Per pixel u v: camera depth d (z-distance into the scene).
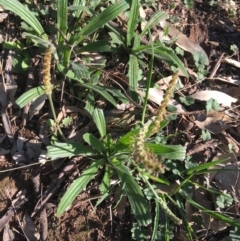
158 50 0.50
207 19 0.58
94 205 0.46
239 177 0.47
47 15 0.52
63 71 0.47
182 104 0.51
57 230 0.44
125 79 0.50
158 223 0.44
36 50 0.51
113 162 0.44
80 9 0.48
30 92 0.45
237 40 0.58
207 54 0.56
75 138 0.47
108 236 0.45
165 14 0.53
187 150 0.49
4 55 0.50
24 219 0.44
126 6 0.48
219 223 0.45
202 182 0.47
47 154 0.42
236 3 0.61
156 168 0.31
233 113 0.52
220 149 0.49
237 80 0.54
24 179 0.46
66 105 0.49
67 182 0.46
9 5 0.46
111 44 0.52
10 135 0.47
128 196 0.42
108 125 0.48
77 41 0.48
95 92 0.49
